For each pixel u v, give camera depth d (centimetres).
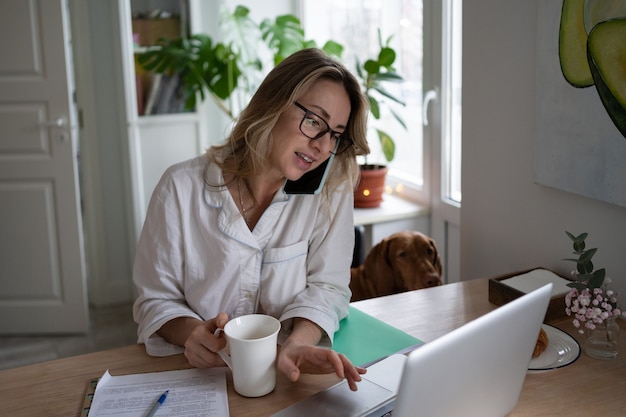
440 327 153
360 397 120
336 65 141
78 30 343
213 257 149
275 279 151
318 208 155
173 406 118
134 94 347
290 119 139
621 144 145
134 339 329
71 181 320
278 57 344
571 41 154
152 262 149
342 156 154
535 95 172
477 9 191
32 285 330
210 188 148
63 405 121
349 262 158
